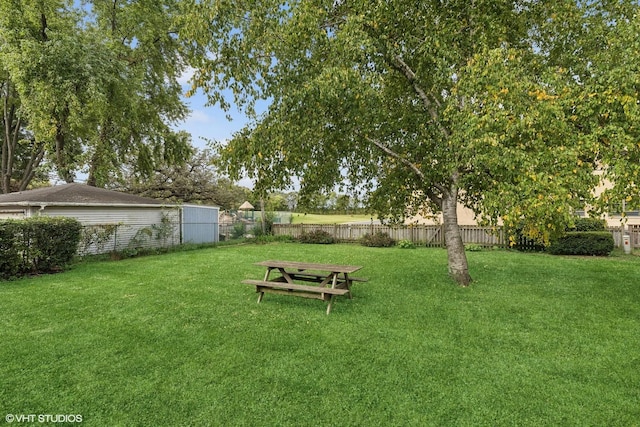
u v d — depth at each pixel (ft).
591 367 11.94
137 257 40.65
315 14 19.27
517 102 16.51
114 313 17.88
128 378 11.19
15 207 40.83
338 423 9.02
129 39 61.00
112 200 47.01
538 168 16.07
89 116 50.44
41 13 49.98
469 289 22.54
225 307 18.92
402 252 44.24
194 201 88.12
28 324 16.21
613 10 20.03
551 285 23.54
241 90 20.66
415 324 16.15
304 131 19.44
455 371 11.68
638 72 14.84
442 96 22.59
